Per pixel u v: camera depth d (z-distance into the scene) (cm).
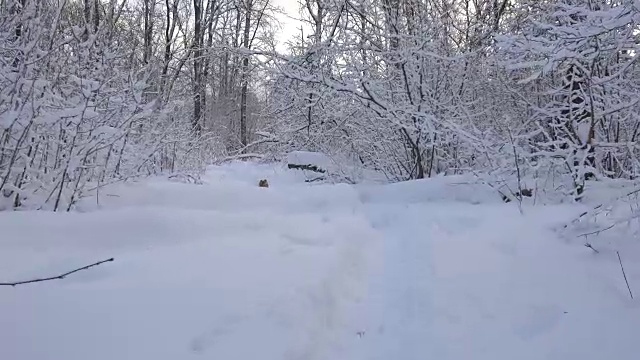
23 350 217
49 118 485
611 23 379
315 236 462
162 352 228
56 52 548
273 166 1129
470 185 648
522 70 692
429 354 285
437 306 339
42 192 518
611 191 542
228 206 590
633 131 593
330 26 816
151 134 760
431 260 423
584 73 563
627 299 329
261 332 262
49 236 390
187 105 1087
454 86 779
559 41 410
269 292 307
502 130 707
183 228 439
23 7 517
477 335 303
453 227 515
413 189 678
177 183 650
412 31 789
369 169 900
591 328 298
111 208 515
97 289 291
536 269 385
